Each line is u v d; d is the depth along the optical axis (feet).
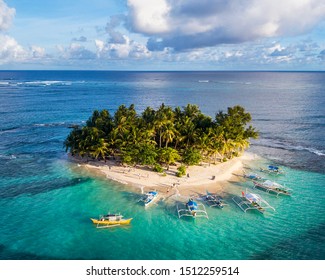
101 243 139.54
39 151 281.33
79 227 152.46
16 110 516.32
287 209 172.86
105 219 154.30
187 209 168.35
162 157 221.05
